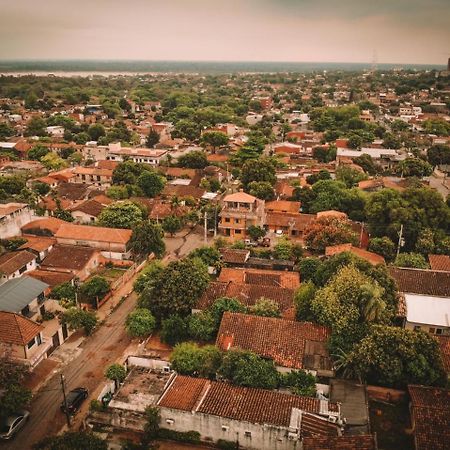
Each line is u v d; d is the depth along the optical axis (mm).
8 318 46281
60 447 33188
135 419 39719
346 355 44156
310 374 44469
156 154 134250
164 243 78938
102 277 64562
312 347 47312
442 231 76250
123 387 42844
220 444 38719
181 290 54188
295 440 36625
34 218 83750
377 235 78312
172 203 92438
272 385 42500
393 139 159875
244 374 42312
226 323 50156
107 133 173125
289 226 86500
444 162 136625
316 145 158250
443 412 38375
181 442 39531
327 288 50875
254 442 37969
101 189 106562
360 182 105688
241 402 39812
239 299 56906
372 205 79938
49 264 68438
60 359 49969
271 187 99812
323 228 75250
